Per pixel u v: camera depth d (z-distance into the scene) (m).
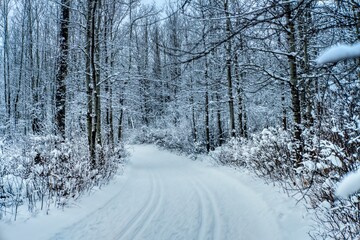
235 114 20.59
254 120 19.72
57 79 10.55
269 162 7.85
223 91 17.62
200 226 5.38
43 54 20.61
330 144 4.32
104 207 6.69
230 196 7.33
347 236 3.57
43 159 7.10
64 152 7.59
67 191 6.45
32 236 4.65
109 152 11.98
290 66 7.13
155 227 5.40
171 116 30.06
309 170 5.28
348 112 4.20
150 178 11.22
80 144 10.08
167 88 24.06
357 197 3.30
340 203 3.75
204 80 17.00
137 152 25.67
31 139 8.49
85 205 6.54
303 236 4.23
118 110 20.53
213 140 21.17
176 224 5.53
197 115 22.58
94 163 9.66
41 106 15.82
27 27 22.66
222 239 4.77
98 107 12.49
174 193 8.17
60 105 10.22
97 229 5.27
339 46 0.70
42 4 19.56
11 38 25.84
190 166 14.71
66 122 12.15
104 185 8.80
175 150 23.30
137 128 36.09
